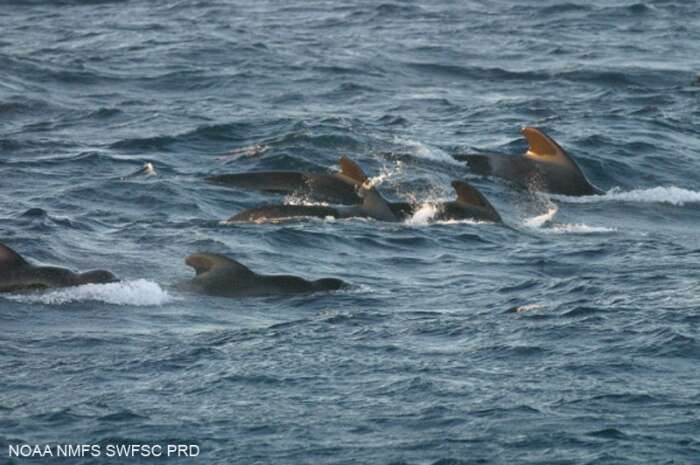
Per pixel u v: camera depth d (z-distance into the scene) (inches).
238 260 2807.6
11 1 7130.9
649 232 3312.0
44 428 1817.2
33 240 2866.6
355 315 2402.8
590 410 1873.8
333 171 3740.2
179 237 2952.8
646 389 1962.4
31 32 6264.8
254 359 2119.8
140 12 6875.0
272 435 1796.3
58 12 6884.8
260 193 3390.7
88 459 1723.7
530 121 4475.9
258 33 6220.5
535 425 1819.6
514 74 5438.0
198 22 6530.5
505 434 1790.1
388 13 6865.2
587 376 2025.1
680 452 1729.8
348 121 4279.0
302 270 2780.5
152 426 1827.0
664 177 3902.6
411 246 2997.0
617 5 7047.2
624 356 2117.4
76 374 2055.9
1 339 2236.7
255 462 1713.8
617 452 1727.4
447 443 1763.0
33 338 2244.1
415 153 3895.2
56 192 3346.5
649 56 5880.9
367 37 6181.1
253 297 2519.7
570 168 3720.5
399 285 2679.6
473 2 7185.0
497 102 4845.0
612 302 2458.2
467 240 3070.9
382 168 3762.3
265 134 4136.3
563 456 1717.5
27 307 2395.4
